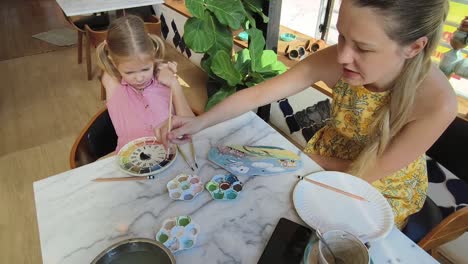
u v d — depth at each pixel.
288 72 1.07
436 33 0.74
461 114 1.44
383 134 0.90
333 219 0.72
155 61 1.32
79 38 2.88
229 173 0.84
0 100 2.50
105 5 2.16
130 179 0.82
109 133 1.22
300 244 0.65
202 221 0.71
